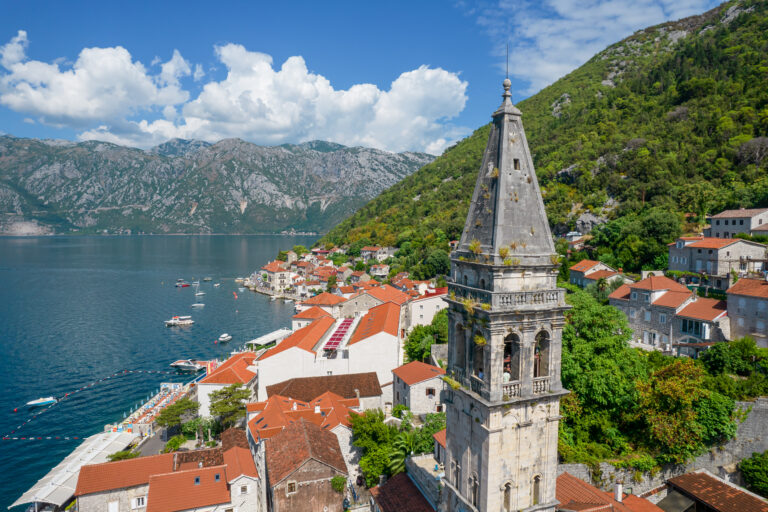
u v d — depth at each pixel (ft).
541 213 100.48
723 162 533.96
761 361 205.26
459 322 106.22
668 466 173.58
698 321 268.21
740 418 177.37
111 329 539.70
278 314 632.38
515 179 98.53
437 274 646.33
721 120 600.39
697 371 183.73
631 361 191.52
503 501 98.07
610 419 184.85
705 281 339.57
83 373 405.18
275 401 262.67
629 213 535.60
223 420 290.56
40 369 412.36
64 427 311.47
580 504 123.44
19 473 260.01
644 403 176.55
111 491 202.90
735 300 255.91
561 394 100.22
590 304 200.44
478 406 98.84
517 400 95.25
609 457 171.94
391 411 278.46
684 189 529.04
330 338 360.48
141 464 214.69
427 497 155.02
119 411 334.85
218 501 193.77
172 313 627.46
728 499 143.43
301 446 200.44
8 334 510.99
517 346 99.60
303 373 315.37
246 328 556.51
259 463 220.84
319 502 191.62
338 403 263.49
